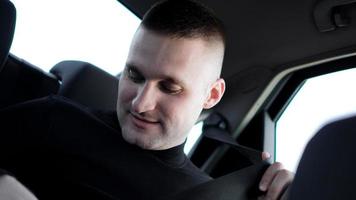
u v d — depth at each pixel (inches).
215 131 101.9
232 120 104.8
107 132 47.3
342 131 22.3
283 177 43.1
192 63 45.3
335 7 83.2
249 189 45.6
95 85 65.1
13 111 46.3
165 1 47.1
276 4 84.7
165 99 45.1
